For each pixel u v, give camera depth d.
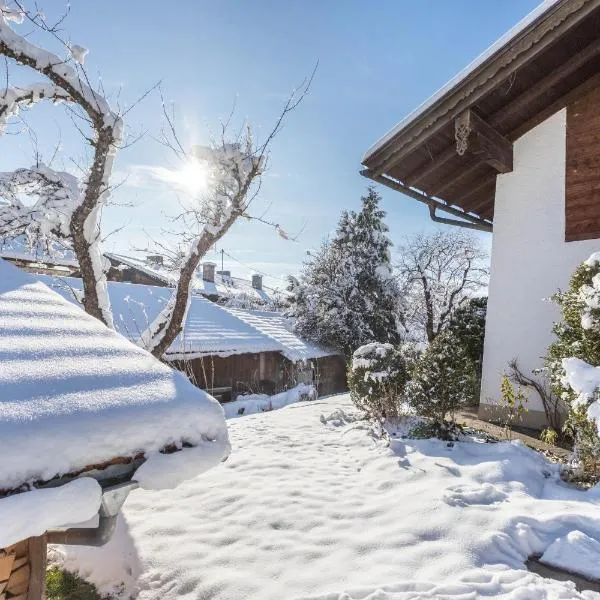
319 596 2.91
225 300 28.09
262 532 3.89
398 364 7.67
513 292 7.50
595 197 6.79
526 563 3.27
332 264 23.94
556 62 6.48
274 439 6.96
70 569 3.79
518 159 7.67
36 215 5.42
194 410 1.80
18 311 2.09
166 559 3.59
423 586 2.91
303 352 18.81
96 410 1.52
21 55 4.64
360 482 5.02
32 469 1.25
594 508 3.88
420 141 7.03
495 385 7.57
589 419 4.22
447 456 5.50
